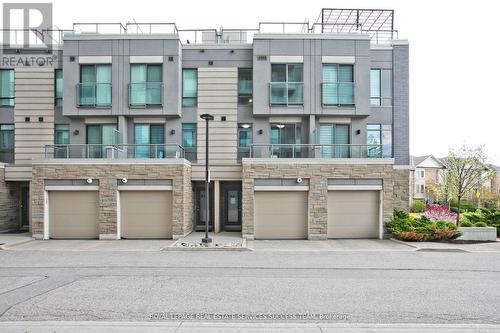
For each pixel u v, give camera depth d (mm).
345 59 17266
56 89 17984
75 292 7488
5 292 7500
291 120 17781
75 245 13797
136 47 17219
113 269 9695
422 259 11383
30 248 13125
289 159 15594
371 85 18031
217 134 17891
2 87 18078
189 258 11320
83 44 17172
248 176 15539
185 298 7098
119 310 6379
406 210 17406
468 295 7457
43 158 16781
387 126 17969
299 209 15820
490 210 20703
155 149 16156
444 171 34812
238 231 17844
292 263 10641
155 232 15539
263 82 17219
